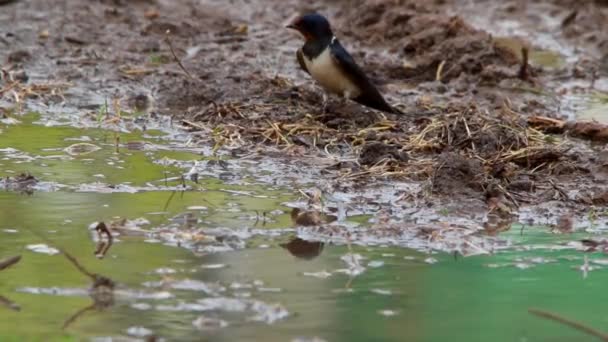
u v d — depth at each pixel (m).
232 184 12.85
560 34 21.33
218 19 20.95
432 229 11.38
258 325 8.90
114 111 15.85
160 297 9.43
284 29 21.02
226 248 10.69
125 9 21.66
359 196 12.48
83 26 20.23
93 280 9.58
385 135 14.48
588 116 16.33
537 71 18.48
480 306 9.46
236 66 18.05
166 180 12.94
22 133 14.73
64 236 10.85
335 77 14.88
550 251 10.95
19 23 20.22
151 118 15.58
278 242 10.90
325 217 11.73
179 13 21.52
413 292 9.70
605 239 11.27
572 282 10.10
